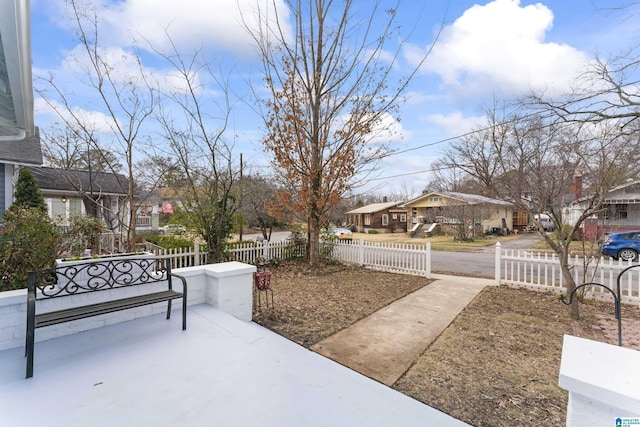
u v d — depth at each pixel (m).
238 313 4.11
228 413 1.98
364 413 2.08
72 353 2.71
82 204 14.87
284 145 8.41
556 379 2.82
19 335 2.79
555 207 5.03
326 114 8.79
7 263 3.57
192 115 7.48
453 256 12.93
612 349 1.44
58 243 4.50
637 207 12.28
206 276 4.12
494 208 23.12
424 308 5.02
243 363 2.63
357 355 3.27
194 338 3.07
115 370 2.44
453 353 3.34
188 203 8.07
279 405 2.09
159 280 3.50
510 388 2.66
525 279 6.50
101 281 3.38
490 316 4.62
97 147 6.57
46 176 12.11
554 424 2.19
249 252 8.78
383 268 8.71
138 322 3.45
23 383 2.22
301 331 3.91
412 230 23.97
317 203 8.48
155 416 1.92
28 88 2.43
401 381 2.75
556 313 4.78
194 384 2.29
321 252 10.00
